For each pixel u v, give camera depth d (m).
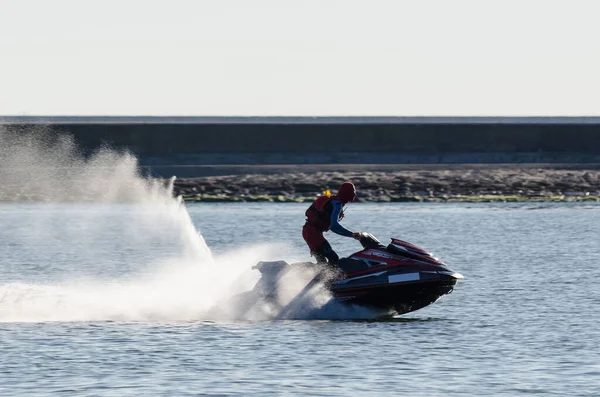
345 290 64.38
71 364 50.28
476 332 59.88
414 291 63.84
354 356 52.44
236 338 57.34
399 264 64.25
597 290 79.38
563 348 54.78
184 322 62.88
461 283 84.00
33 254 114.19
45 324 61.56
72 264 102.25
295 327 61.31
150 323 62.28
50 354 52.69
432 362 51.03
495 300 74.06
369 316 65.06
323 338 57.53
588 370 49.25
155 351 53.53
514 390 45.25
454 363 50.84
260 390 45.12
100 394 44.34
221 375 48.00
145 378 47.31
